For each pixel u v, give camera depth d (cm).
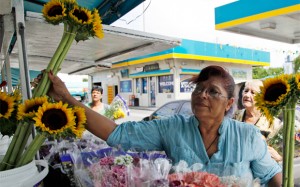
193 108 132
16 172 90
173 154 135
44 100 94
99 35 110
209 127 132
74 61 405
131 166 111
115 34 230
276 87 86
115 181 105
